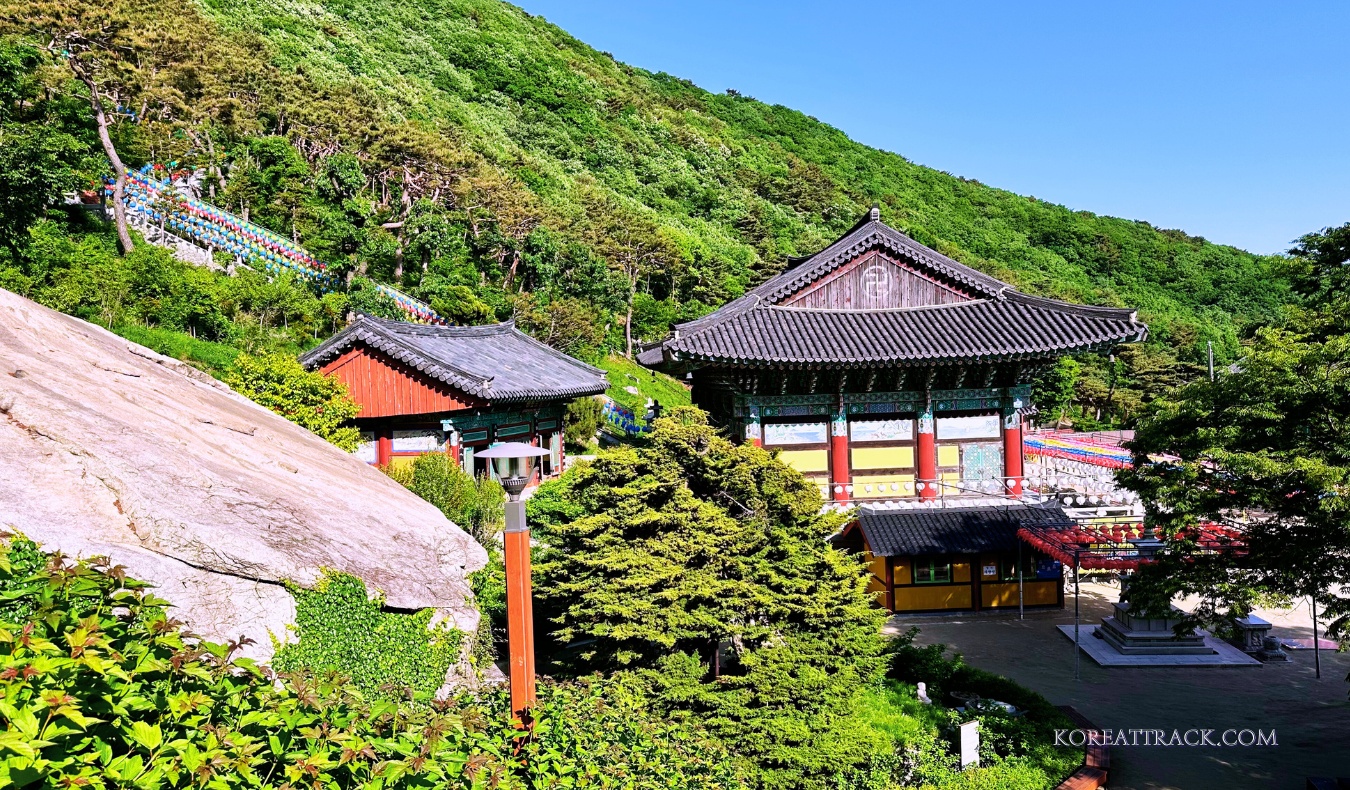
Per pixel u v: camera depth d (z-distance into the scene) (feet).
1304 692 57.77
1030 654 66.23
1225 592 43.09
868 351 72.79
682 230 330.13
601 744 32.58
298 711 18.12
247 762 15.49
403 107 301.02
